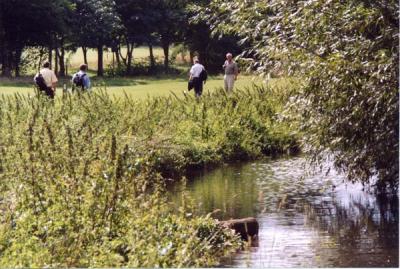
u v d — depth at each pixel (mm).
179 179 22656
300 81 17891
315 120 18078
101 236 11617
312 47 17109
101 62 85812
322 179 21719
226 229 14391
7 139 18172
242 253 13828
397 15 16297
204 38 87625
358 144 18125
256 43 17953
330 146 18297
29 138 14367
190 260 11766
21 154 14320
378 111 17234
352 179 19344
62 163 13227
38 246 10922
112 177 12430
